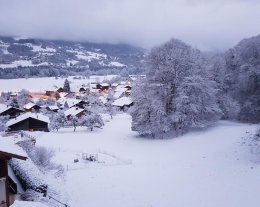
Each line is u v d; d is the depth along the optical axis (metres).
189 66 63.12
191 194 28.64
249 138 45.56
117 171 38.56
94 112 82.94
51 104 140.00
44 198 24.52
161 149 51.22
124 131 74.00
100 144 58.59
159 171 37.78
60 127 85.44
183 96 58.06
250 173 32.22
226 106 66.75
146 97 61.62
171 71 61.41
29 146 40.47
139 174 36.69
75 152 52.09
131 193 29.78
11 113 102.69
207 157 42.31
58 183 30.92
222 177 32.69
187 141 53.22
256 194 26.50
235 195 27.05
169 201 27.28
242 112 66.62
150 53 64.88
